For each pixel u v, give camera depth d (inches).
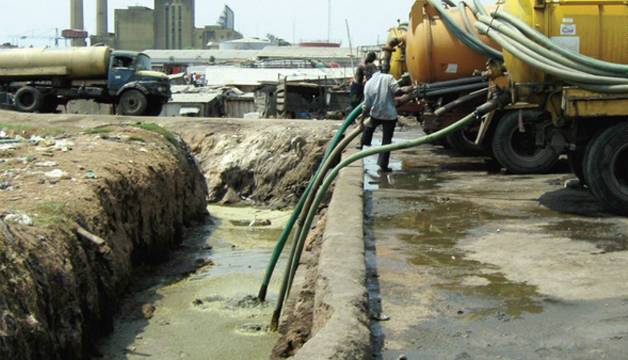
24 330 264.2
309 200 359.3
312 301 274.2
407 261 291.7
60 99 1212.5
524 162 508.1
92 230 378.3
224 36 4480.8
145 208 495.5
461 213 381.7
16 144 565.6
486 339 209.9
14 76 1179.3
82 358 327.9
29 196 382.3
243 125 831.7
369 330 205.2
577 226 343.9
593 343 204.8
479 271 275.7
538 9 370.6
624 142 354.9
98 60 1154.0
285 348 262.1
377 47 1198.3
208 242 583.5
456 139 588.4
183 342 364.5
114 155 529.7
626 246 304.8
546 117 418.0
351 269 247.1
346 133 642.2
